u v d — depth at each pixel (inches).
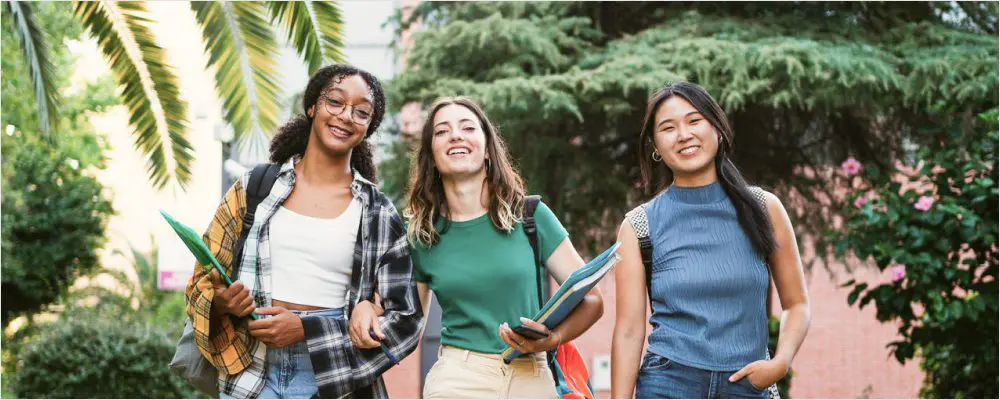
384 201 163.9
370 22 480.7
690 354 154.5
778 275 162.9
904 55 377.1
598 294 163.0
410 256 163.8
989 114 309.6
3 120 481.7
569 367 173.2
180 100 273.0
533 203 169.3
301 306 157.4
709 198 160.7
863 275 580.7
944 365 370.3
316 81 164.4
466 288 163.8
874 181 348.5
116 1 263.1
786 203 432.5
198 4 263.6
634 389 163.3
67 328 470.0
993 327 307.3
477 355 163.5
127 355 462.0
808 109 374.3
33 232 550.6
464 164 165.6
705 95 161.6
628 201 426.0
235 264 158.7
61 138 541.6
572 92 383.6
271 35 267.1
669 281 157.4
